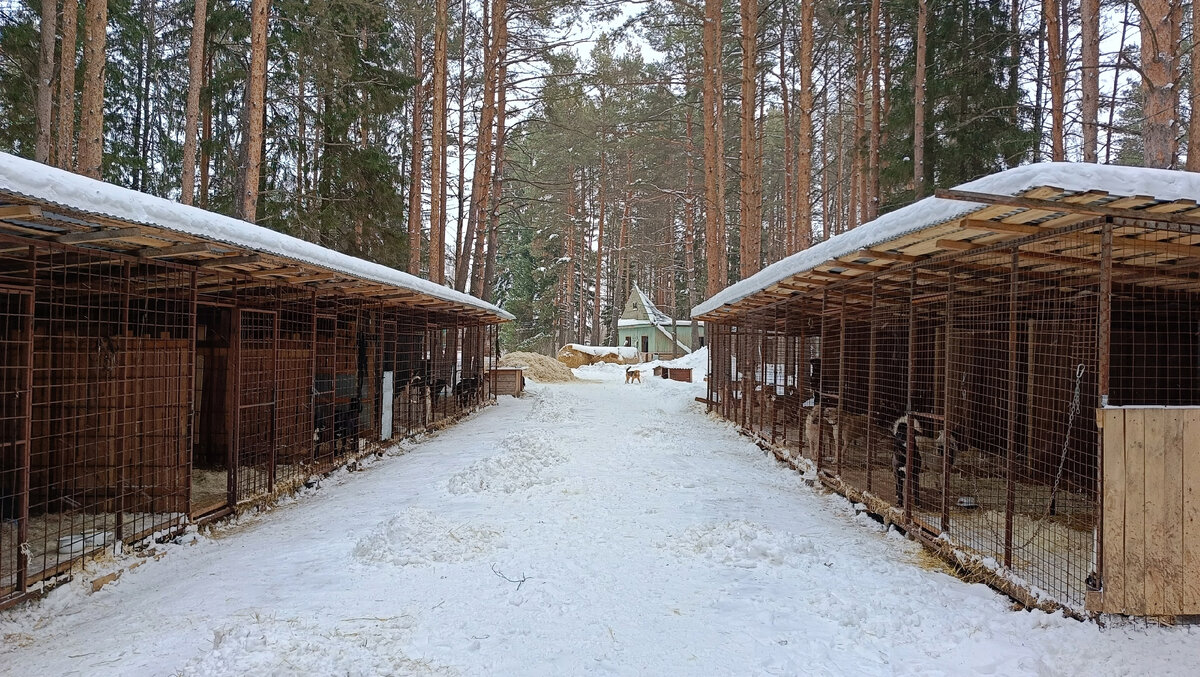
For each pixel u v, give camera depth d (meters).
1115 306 6.87
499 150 23.59
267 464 7.28
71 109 11.31
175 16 19.98
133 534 5.04
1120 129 11.51
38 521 5.73
